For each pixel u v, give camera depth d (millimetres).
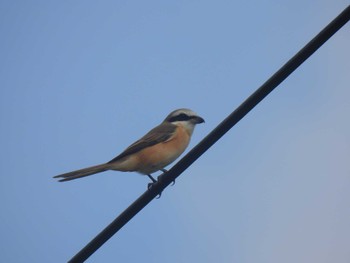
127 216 10469
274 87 9250
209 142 10008
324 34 8664
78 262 10188
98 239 10195
